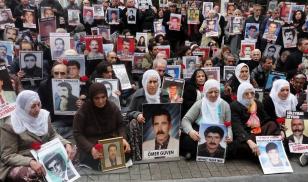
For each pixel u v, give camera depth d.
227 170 5.82
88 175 5.54
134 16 12.65
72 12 11.39
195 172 5.73
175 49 12.84
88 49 8.57
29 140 4.99
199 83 6.96
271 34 10.45
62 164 5.08
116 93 6.82
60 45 8.49
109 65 7.12
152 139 6.00
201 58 9.01
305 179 5.63
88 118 5.61
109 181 5.41
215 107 6.14
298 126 6.12
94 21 11.91
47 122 5.16
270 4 14.57
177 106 6.01
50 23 9.23
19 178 4.80
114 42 10.63
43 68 7.94
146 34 10.36
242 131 6.09
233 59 9.16
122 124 5.84
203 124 6.00
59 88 6.58
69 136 6.54
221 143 6.00
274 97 6.52
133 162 5.94
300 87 7.55
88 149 5.49
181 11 13.60
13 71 7.96
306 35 10.61
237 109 6.21
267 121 6.32
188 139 6.14
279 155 5.91
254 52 8.87
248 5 17.48
